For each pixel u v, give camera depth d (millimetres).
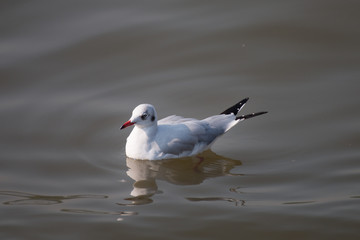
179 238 10859
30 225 11258
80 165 13352
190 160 13867
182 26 18188
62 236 10938
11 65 16656
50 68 16672
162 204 11961
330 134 14133
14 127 14516
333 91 15609
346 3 18734
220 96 15695
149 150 13703
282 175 12875
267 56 17094
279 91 15797
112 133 14523
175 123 14047
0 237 10898
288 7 18766
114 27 18125
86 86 16078
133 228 11141
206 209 11734
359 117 14602
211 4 18953
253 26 18078
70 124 14703
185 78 16391
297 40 17594
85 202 12016
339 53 17016
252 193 12281
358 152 13430
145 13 18766
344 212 11430
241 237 10859
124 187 12609
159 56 17188
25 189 12422
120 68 16750
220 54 17203
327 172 12820
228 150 14055
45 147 13914
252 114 14023
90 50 17312
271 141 14164
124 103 15438
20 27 18016
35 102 15406
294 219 11305
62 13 18641
